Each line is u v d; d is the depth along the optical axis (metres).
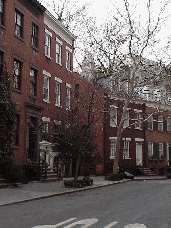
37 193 14.83
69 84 28.45
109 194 16.09
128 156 34.78
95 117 29.12
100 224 8.62
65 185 18.03
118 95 32.44
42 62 24.08
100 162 30.44
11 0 20.31
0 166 17.67
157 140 38.97
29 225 8.38
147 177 32.72
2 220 8.99
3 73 18.55
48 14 24.81
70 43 29.30
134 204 12.52
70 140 19.36
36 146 22.44
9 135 17.91
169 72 27.41
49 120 24.53
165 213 10.58
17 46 20.81
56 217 9.54
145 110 37.41
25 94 21.48
